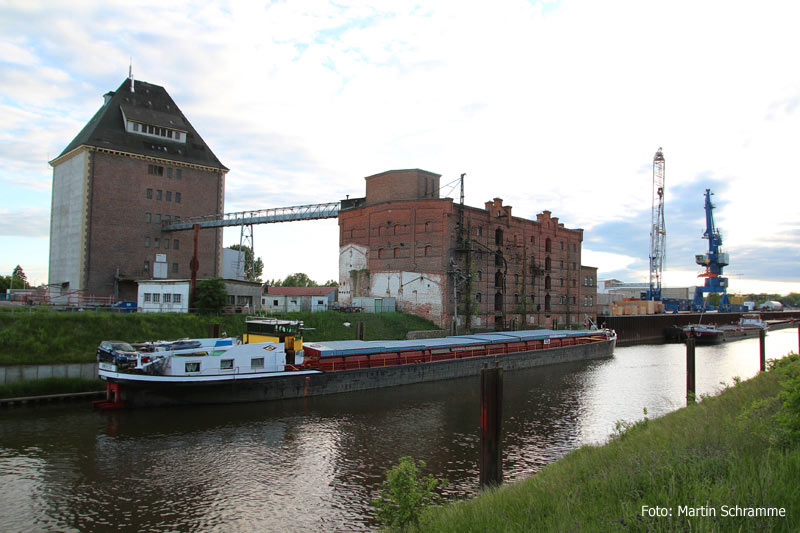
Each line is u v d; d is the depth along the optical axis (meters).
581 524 8.10
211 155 77.19
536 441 24.80
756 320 112.75
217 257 76.06
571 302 80.25
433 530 10.62
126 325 37.81
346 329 51.22
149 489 18.61
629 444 16.06
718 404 20.70
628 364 54.28
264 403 31.14
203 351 30.28
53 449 22.28
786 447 10.19
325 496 18.31
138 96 73.31
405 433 25.83
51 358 32.38
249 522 16.34
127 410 28.48
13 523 15.91
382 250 64.94
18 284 102.50
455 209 60.72
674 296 162.12
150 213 69.56
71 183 67.12
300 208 72.94
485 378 16.38
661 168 125.12
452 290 59.91
